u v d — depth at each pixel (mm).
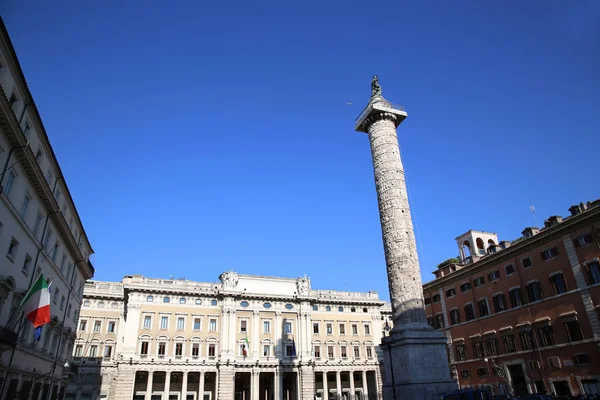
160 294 70562
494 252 51375
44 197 30562
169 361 66688
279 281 79562
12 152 24812
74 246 40094
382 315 89625
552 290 42438
